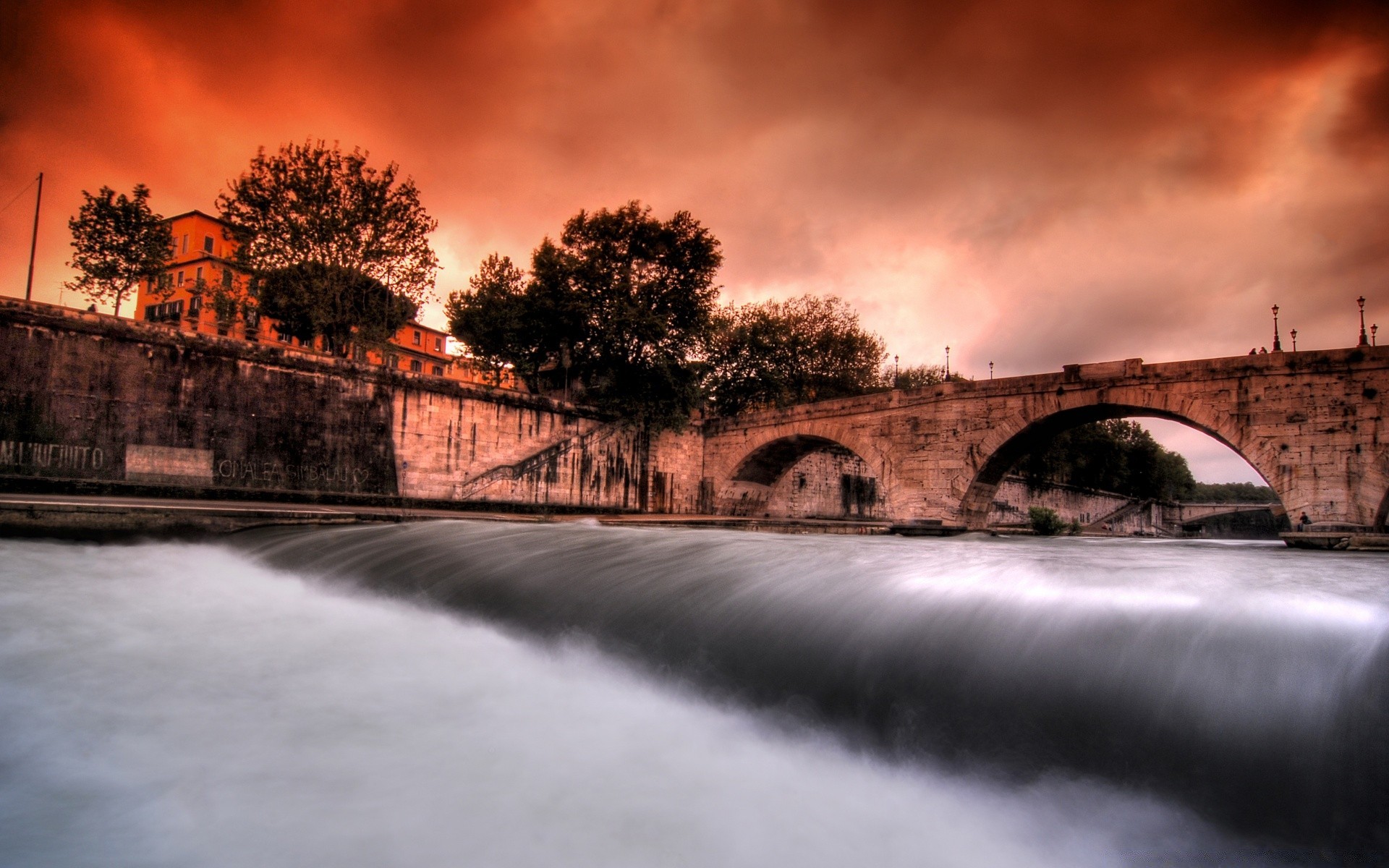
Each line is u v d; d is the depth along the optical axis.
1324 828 3.82
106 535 14.73
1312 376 22.86
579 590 9.30
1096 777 4.49
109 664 7.30
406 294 35.34
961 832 4.27
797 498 49.22
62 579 11.28
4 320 20.66
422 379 30.38
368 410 28.53
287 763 5.16
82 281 30.42
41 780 4.89
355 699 6.43
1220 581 7.28
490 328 39.00
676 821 4.39
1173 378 25.50
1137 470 79.69
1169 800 4.22
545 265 37.59
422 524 17.73
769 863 3.99
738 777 4.96
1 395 20.52
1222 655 4.84
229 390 24.88
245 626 9.02
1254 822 3.99
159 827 4.33
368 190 33.19
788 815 4.44
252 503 22.45
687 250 40.06
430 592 10.41
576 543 12.97
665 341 40.09
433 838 4.23
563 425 36.50
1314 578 7.88
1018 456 31.80
